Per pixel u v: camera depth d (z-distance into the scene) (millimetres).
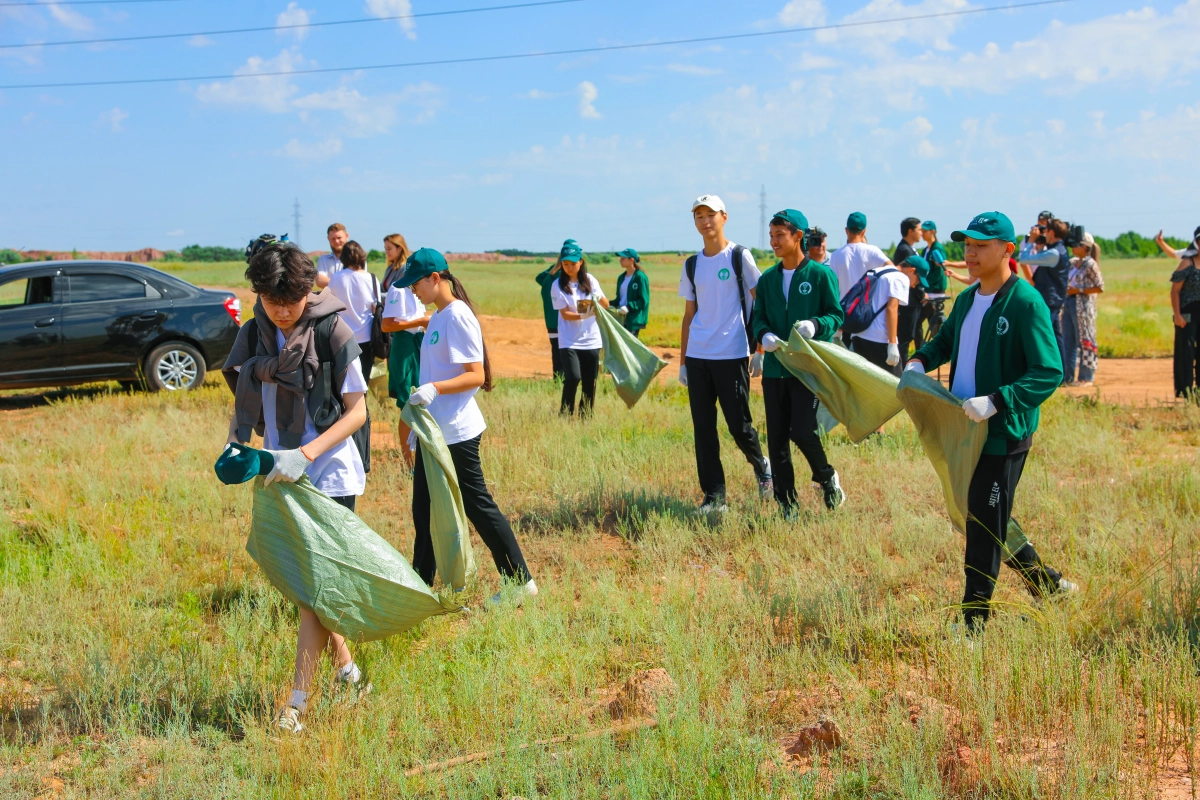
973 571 4199
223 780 3197
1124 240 102688
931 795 2877
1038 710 3461
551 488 7270
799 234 6133
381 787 3188
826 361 5844
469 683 3758
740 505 6559
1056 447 7934
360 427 3732
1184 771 3123
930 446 4383
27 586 5145
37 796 3211
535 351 19297
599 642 4316
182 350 12453
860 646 4129
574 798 2998
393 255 9422
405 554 5723
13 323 11625
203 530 6090
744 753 3162
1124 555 5059
